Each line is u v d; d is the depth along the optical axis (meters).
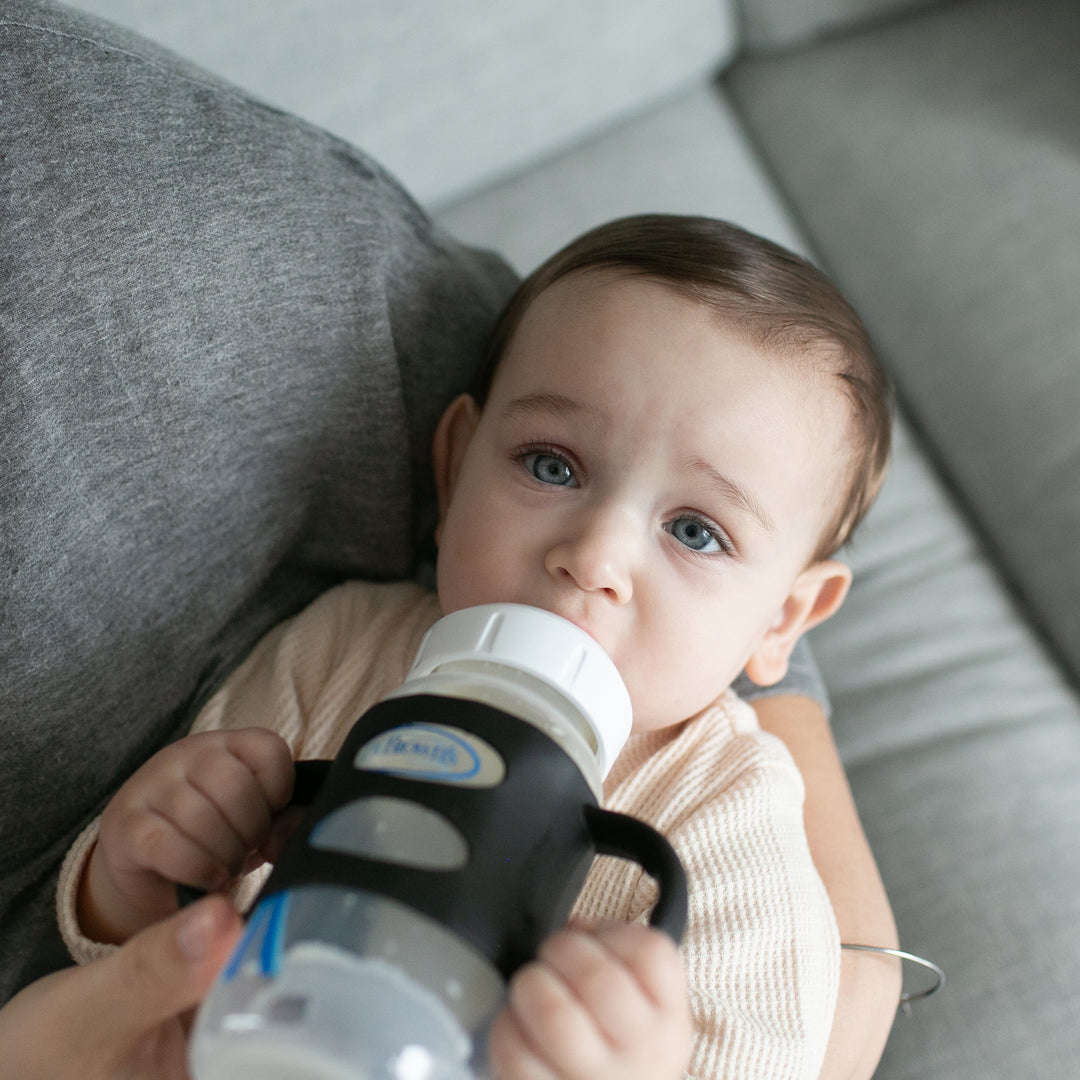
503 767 0.36
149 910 0.47
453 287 0.74
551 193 1.24
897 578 0.95
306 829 0.36
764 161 1.36
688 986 0.53
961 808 0.79
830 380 0.67
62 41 0.50
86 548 0.51
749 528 0.61
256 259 0.56
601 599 0.56
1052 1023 0.66
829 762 0.75
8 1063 0.40
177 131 0.54
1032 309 1.02
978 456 1.00
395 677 0.67
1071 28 1.28
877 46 1.36
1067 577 0.89
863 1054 0.61
